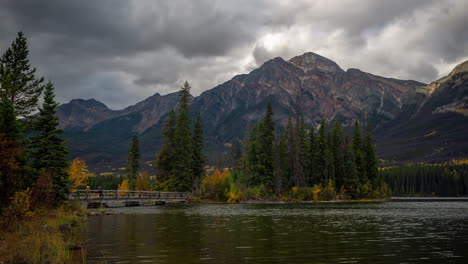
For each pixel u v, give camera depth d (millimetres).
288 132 91875
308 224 28297
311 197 83000
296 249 16578
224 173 77375
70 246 16266
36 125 34594
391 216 36875
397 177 169125
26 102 37656
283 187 85438
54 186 32219
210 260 14062
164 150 76500
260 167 79938
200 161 78938
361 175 93875
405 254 15383
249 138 94250
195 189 75688
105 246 17359
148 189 84750
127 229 24422
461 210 48031
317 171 89938
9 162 24062
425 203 76688
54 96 35406
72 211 34844
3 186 23984
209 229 24609
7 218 21750
